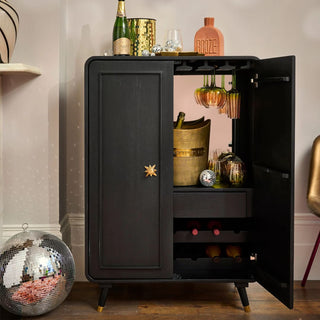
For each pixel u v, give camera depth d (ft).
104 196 8.68
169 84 8.51
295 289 10.03
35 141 10.00
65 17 10.34
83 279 10.62
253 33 10.47
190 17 10.44
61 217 10.27
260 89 8.68
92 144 8.61
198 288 10.11
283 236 7.99
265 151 8.54
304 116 10.57
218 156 9.99
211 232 9.03
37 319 8.54
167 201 8.68
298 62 10.50
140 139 8.59
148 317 8.62
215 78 10.00
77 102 10.57
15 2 9.80
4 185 10.08
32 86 9.91
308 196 9.88
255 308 9.04
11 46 9.01
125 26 8.98
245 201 8.87
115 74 8.51
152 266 8.78
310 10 10.42
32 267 8.16
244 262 9.18
